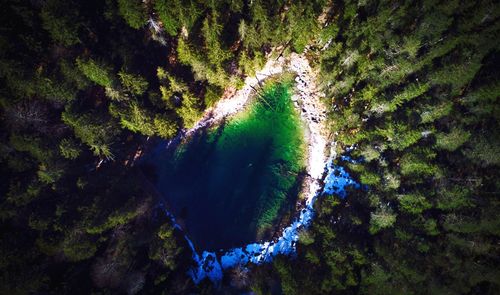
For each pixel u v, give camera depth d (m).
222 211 60.91
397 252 50.78
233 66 57.59
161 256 52.91
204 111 60.03
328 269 51.72
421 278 50.19
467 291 51.75
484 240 51.25
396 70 52.19
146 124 52.94
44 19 43.44
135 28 53.25
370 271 50.81
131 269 51.50
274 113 60.91
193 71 56.06
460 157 53.44
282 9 57.03
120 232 52.53
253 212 60.62
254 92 61.00
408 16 53.50
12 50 44.50
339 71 55.44
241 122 61.25
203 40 55.12
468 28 51.38
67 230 46.38
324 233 53.06
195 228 60.38
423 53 53.56
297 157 60.78
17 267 43.81
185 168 60.81
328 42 58.19
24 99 46.53
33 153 46.69
